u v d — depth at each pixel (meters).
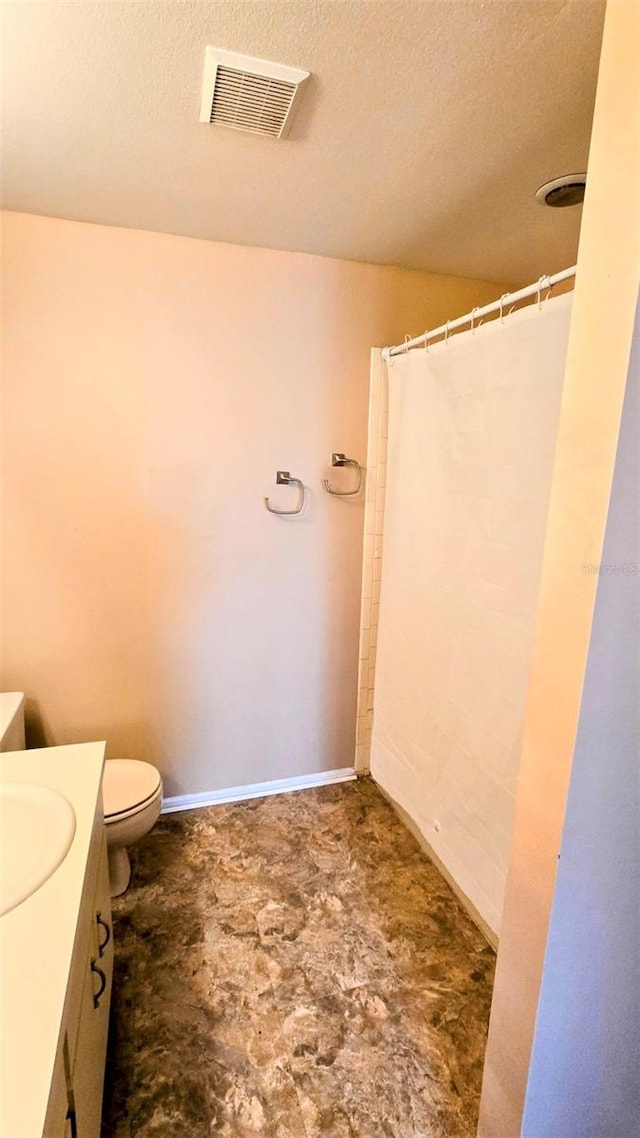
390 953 1.61
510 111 1.16
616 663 0.82
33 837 1.01
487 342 1.45
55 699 2.03
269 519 2.17
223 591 2.16
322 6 0.90
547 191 1.50
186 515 2.06
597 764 0.85
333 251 1.97
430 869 1.96
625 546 0.78
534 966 0.92
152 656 2.12
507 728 1.46
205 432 2.02
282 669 2.32
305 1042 1.36
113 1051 1.32
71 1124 0.80
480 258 2.02
